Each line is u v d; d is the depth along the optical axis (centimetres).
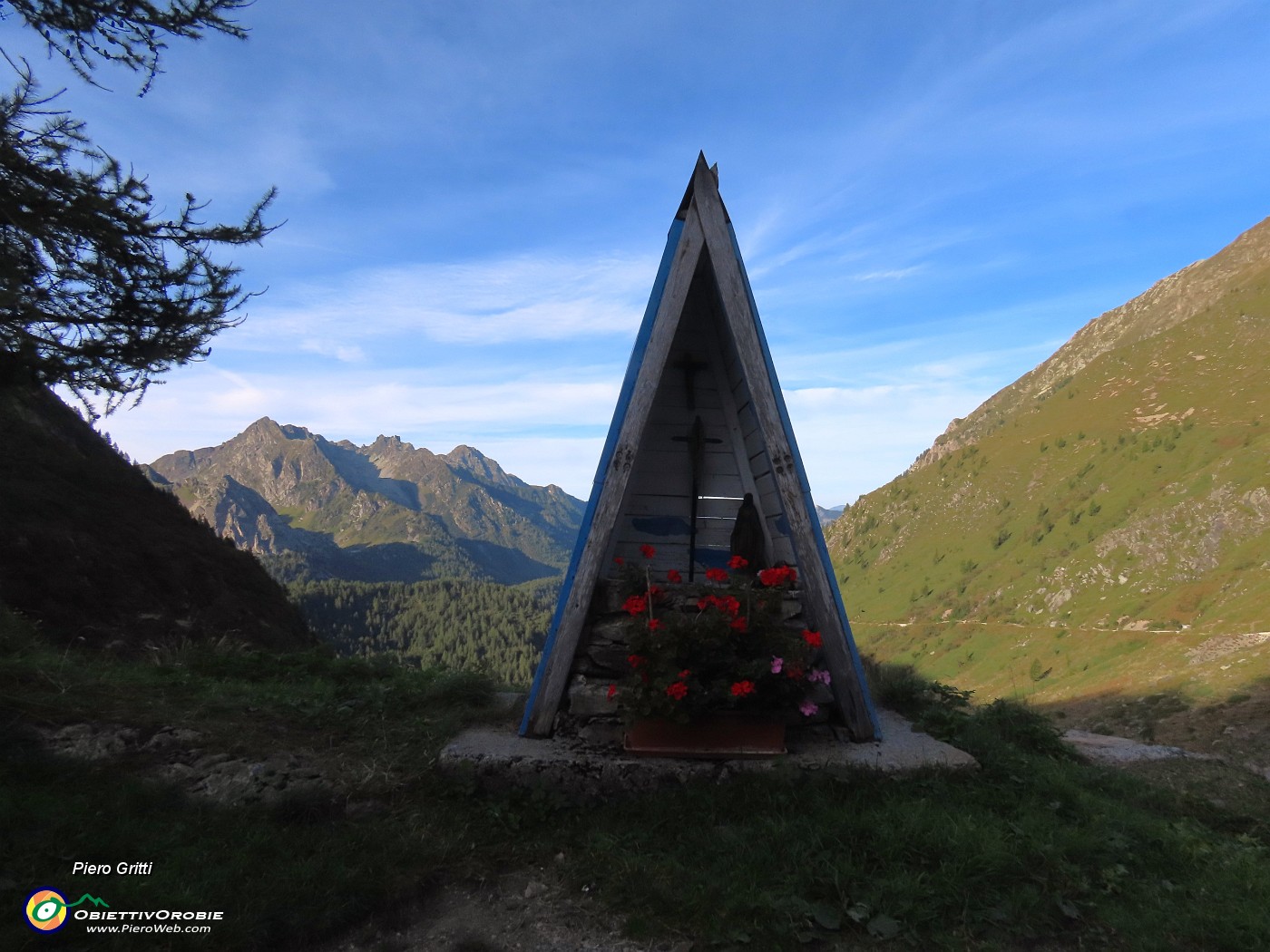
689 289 695
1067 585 14238
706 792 524
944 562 18362
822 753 578
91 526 3338
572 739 595
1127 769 889
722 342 724
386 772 543
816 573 618
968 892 416
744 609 580
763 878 429
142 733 543
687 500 736
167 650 906
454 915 402
